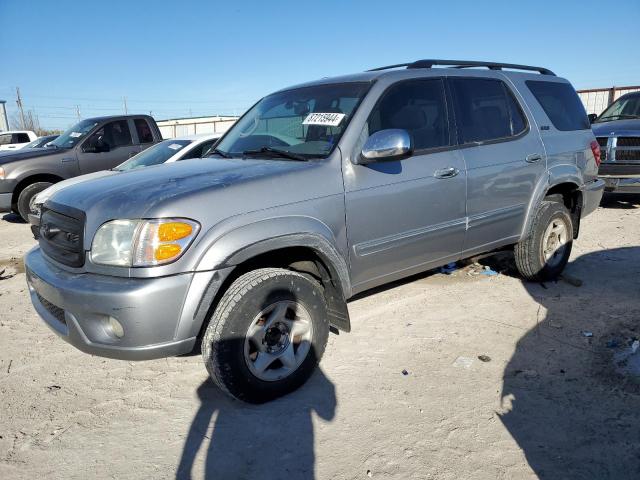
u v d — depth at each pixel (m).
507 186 4.27
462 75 4.19
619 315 4.11
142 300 2.57
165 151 7.37
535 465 2.47
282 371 3.07
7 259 6.71
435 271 5.41
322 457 2.59
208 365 2.85
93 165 9.34
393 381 3.26
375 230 3.44
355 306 4.53
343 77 3.98
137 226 2.64
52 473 2.54
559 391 3.08
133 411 3.05
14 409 3.10
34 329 4.30
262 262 3.16
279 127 3.85
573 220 5.18
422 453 2.58
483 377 3.27
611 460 2.48
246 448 2.68
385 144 3.19
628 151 7.96
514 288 4.87
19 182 8.82
